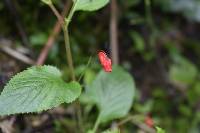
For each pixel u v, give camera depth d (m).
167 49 0.89
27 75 0.51
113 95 0.65
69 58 0.54
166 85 0.85
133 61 0.84
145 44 0.86
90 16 0.83
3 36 0.75
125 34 0.86
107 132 0.58
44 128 0.66
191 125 0.82
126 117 0.73
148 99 0.82
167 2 0.90
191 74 0.85
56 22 0.77
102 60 0.52
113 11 0.77
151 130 0.73
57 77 0.52
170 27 0.93
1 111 0.49
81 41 0.81
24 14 0.78
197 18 0.91
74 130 0.69
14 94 0.50
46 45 0.71
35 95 0.50
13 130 0.64
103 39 0.82
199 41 0.94
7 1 0.75
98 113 0.69
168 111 0.82
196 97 0.84
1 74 0.67
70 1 0.72
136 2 0.85
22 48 0.73
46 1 0.52
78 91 0.52
